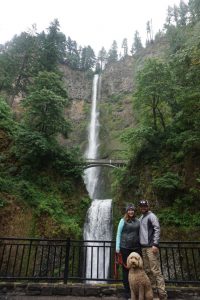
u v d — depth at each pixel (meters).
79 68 90.31
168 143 21.73
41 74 27.25
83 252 20.25
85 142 57.47
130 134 23.31
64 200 23.38
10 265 15.96
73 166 25.89
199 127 17.91
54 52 36.38
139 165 24.02
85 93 73.06
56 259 17.84
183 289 7.54
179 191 19.06
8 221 18.12
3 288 7.68
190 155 19.72
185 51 17.75
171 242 8.13
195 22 45.03
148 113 25.95
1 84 32.69
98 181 47.47
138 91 24.25
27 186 21.38
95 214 24.98
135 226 6.52
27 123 26.00
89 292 7.54
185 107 17.77
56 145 26.02
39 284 7.72
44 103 24.03
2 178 21.09
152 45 82.38
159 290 6.16
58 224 20.05
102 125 60.34
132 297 5.60
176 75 19.06
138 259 5.68
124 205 23.39
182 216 17.84
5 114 26.73
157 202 19.75
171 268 15.13
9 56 35.66
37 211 19.97
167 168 21.09
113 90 71.12
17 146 23.19
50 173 24.48
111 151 50.47
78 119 63.31
